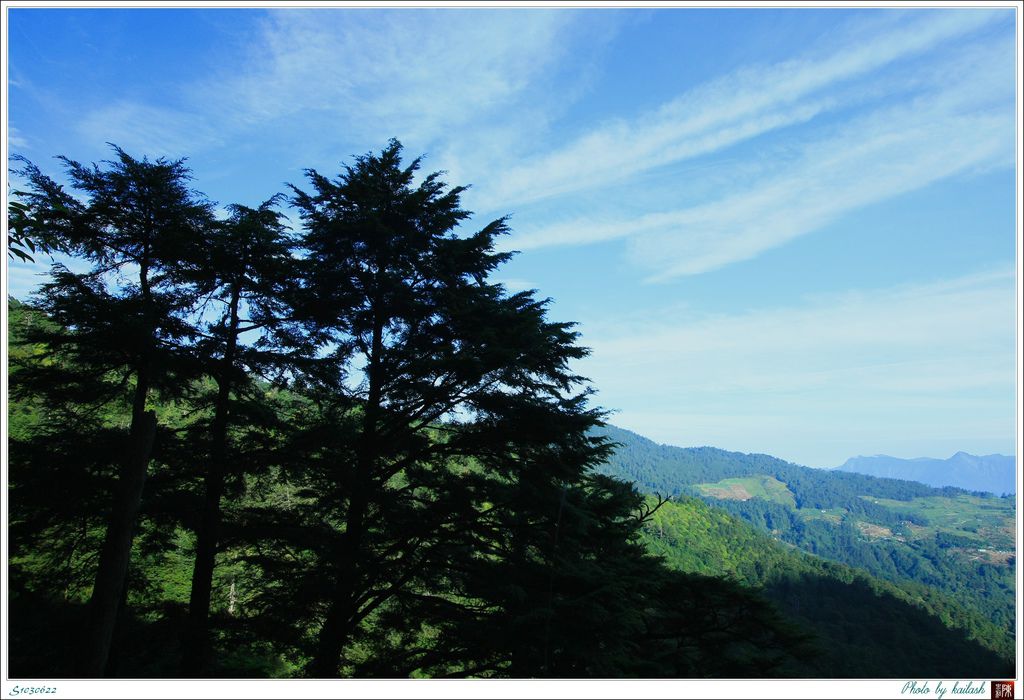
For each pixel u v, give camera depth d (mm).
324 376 13898
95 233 12219
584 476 13992
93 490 10750
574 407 13289
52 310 10844
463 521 12648
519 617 10094
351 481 12656
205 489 12430
